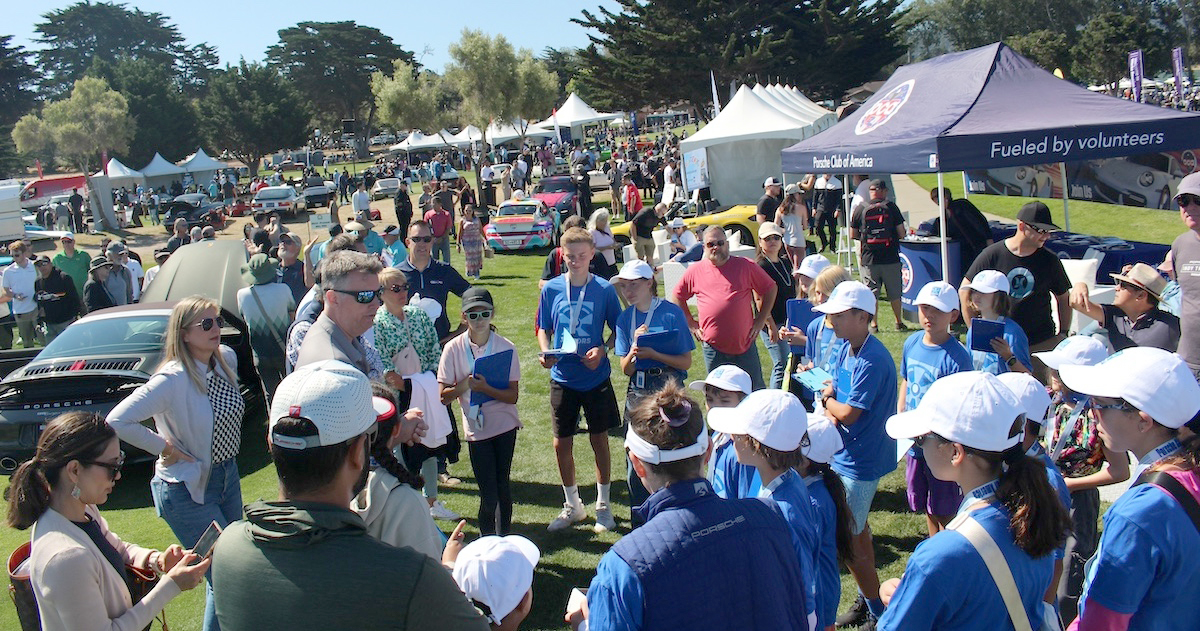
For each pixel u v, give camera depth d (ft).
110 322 26.02
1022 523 7.47
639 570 7.73
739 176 76.95
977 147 26.68
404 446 17.90
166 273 31.83
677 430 8.29
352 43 311.88
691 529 7.91
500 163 158.51
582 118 156.87
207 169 179.63
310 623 6.24
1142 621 7.84
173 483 13.46
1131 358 8.42
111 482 9.99
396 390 15.80
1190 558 7.63
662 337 18.13
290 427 6.61
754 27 177.47
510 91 149.59
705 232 21.48
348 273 12.25
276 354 24.98
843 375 14.11
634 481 17.34
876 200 34.47
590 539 18.43
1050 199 53.83
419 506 8.84
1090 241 33.27
